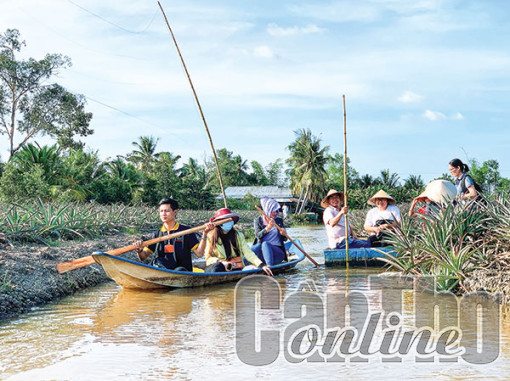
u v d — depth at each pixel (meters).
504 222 7.32
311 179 57.75
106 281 8.95
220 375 4.02
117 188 32.78
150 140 61.97
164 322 5.74
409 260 8.67
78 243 11.70
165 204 8.20
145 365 4.25
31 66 38.34
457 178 9.50
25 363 4.35
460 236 7.81
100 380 3.94
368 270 9.65
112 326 5.57
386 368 4.12
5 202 15.50
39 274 7.75
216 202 50.44
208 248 8.82
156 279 7.78
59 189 26.36
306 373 4.03
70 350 4.70
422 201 10.52
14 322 5.80
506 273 6.81
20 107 39.84
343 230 10.73
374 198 10.83
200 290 7.83
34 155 27.83
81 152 34.34
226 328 5.44
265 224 10.04
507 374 3.94
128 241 13.45
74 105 41.53
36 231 11.41
